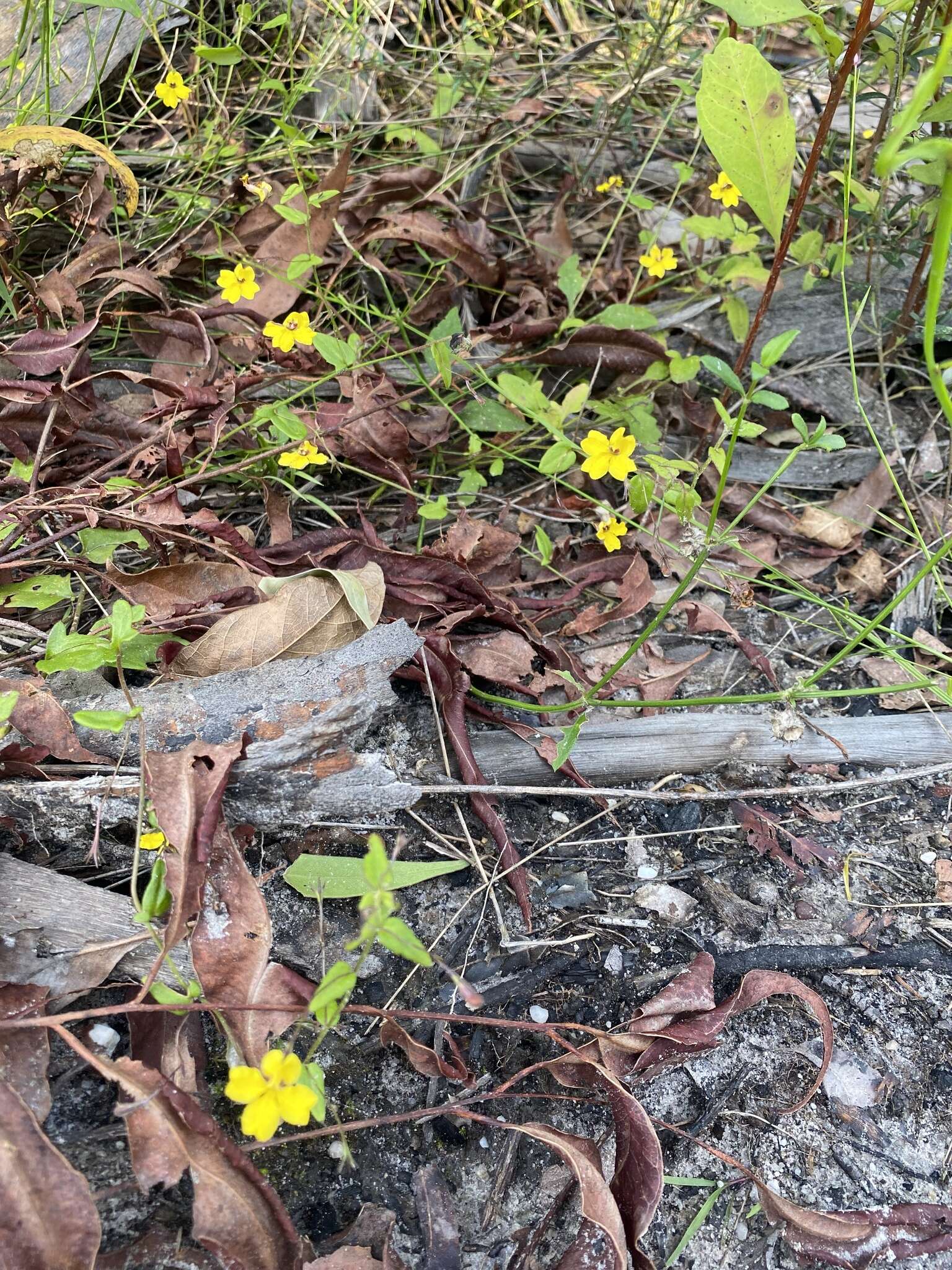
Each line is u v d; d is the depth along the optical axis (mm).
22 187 372
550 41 531
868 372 431
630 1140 228
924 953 286
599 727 319
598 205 492
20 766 249
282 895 273
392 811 291
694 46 518
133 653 282
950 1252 241
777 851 304
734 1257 241
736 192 378
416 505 367
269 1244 193
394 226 406
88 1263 179
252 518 370
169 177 438
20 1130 181
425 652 303
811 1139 257
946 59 192
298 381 375
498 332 398
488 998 268
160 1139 190
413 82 502
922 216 389
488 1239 237
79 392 337
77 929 234
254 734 253
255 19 459
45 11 359
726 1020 266
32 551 299
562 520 381
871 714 341
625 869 298
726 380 264
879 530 394
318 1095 205
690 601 367
